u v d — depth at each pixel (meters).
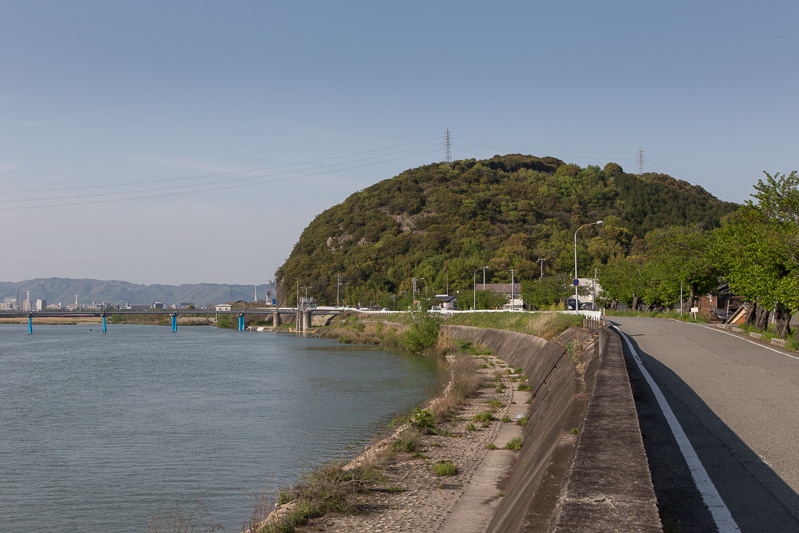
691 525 7.22
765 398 15.53
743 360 23.70
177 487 25.50
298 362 77.00
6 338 140.50
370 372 64.50
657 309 91.69
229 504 23.28
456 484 21.27
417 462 24.36
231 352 95.25
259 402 45.84
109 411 42.78
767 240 33.94
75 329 195.75
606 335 30.42
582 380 21.95
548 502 8.10
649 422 12.93
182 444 32.66
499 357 68.31
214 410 42.69
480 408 36.59
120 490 25.28
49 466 28.84
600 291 116.38
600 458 6.56
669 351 27.30
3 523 22.03
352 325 146.12
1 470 28.20
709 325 49.69
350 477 21.55
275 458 29.55
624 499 5.16
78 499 24.31
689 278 64.88
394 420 35.09
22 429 36.94
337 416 39.69
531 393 41.41
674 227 70.38
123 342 123.75
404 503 19.23
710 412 13.88
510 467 23.36
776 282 34.00
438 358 80.75
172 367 71.94
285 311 193.12
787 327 35.28
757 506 7.86
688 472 9.35
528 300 117.69
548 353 46.62
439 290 171.12
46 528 21.47
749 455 10.26
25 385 56.50
